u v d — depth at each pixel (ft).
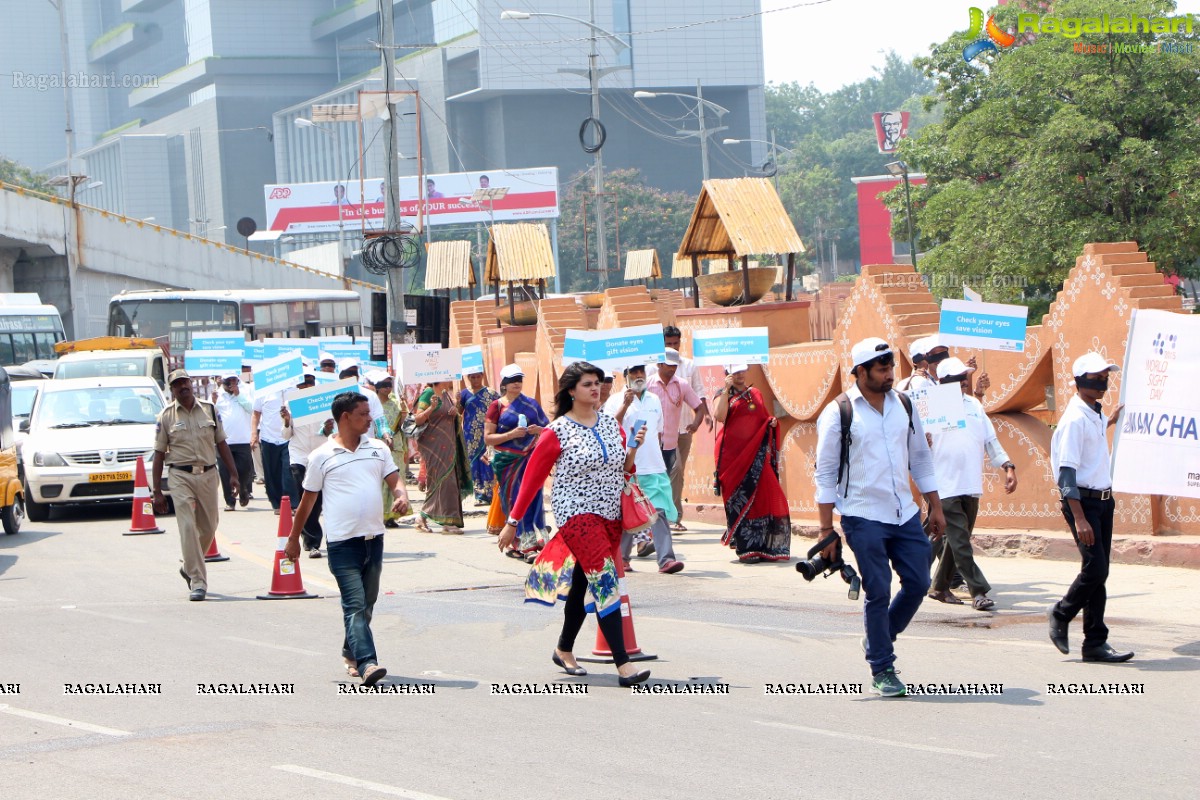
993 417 133.69
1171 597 102.89
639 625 102.94
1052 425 140.77
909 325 139.23
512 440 141.69
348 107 435.12
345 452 84.69
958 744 65.67
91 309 538.06
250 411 205.46
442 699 78.89
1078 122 288.71
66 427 205.26
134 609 116.16
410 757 65.72
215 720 74.84
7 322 353.51
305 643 98.84
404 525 177.27
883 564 76.28
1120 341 120.67
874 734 68.13
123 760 66.28
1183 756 62.49
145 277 558.97
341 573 83.97
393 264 266.16
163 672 88.63
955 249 321.32
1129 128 298.97
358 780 61.62
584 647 95.50
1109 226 287.69
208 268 588.50
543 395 205.87
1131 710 71.82
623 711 74.84
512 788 59.82
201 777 62.75
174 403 123.44
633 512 83.10
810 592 116.88
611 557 82.48
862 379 76.89
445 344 331.77
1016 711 72.28
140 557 154.40
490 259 259.19
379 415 157.58
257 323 386.11
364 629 82.64
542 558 83.66
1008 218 302.45
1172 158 288.71
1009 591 110.73
